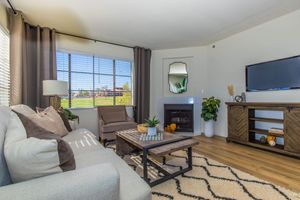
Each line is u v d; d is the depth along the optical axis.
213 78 4.42
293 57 2.85
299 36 2.82
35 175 0.80
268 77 3.21
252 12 2.90
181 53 4.81
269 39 3.24
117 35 3.87
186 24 3.33
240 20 3.19
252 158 2.68
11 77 2.74
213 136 4.23
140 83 4.72
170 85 4.92
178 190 1.79
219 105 4.16
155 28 3.51
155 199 1.64
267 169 2.28
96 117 4.23
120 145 2.72
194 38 4.09
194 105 4.71
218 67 4.29
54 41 3.49
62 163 0.86
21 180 0.82
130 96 4.84
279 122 2.86
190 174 2.13
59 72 3.83
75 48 3.92
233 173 2.15
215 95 4.37
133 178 1.15
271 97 3.21
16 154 0.78
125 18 3.07
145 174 1.92
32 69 3.31
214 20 3.18
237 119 3.49
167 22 3.24
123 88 4.73
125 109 4.26
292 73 2.87
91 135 2.37
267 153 2.92
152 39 4.14
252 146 3.25
